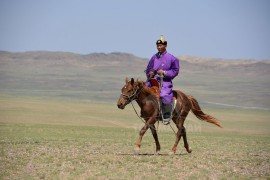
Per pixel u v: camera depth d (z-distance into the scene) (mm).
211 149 20547
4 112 62219
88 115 65312
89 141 23156
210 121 18203
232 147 21922
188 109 17906
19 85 184875
